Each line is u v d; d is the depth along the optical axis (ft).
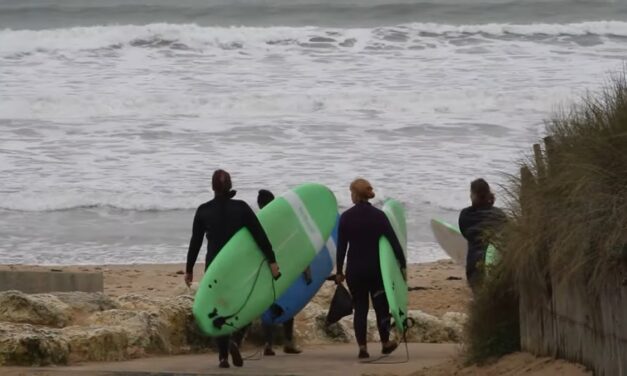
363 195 124.06
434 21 542.98
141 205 258.98
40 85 389.39
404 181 274.36
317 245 124.67
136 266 210.18
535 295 86.48
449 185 270.67
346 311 122.52
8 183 271.49
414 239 234.99
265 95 371.76
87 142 318.04
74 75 408.26
